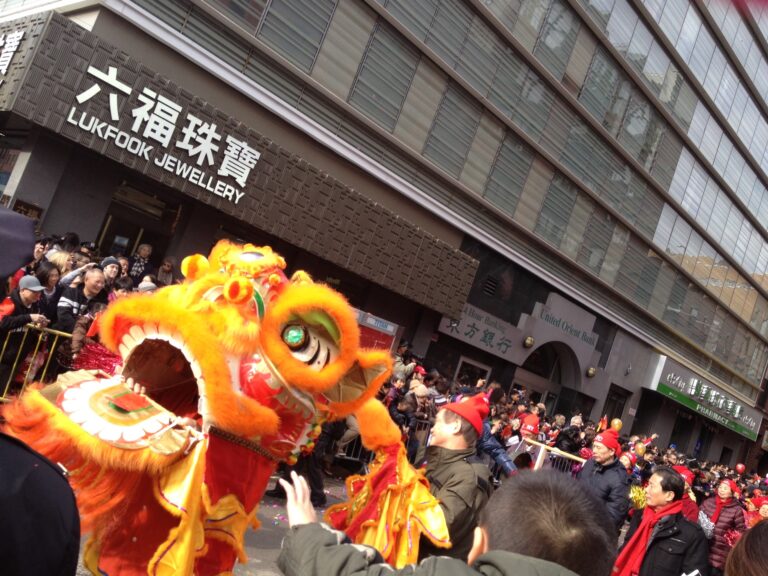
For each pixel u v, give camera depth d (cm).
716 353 3228
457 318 1723
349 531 370
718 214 2975
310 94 1393
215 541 304
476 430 382
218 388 295
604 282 2319
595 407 2389
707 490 1606
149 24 1120
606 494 665
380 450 388
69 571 141
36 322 592
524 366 2198
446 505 359
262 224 1280
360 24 1470
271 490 753
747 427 3541
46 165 1093
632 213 2434
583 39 2075
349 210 1420
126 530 280
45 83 998
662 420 2864
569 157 2114
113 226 1210
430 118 1666
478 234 1820
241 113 1276
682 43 2450
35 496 137
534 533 166
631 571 557
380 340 1116
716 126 2791
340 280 1569
